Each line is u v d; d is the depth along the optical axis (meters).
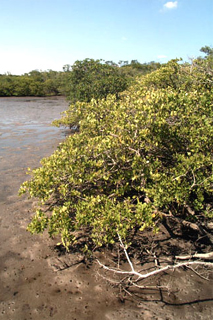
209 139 5.30
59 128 20.22
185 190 4.88
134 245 5.90
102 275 5.06
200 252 5.62
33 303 4.47
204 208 6.19
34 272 5.14
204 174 5.27
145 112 5.25
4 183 9.20
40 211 4.93
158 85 9.85
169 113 5.51
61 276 5.03
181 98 5.36
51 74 81.00
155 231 4.60
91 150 5.47
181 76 8.81
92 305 4.43
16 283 4.88
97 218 4.75
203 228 5.95
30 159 11.98
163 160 6.18
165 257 5.52
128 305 4.43
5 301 4.50
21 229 6.50
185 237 6.14
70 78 19.41
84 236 6.16
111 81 17.61
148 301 4.51
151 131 5.31
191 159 4.95
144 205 4.66
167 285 4.53
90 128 6.52
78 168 5.05
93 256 5.55
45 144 14.89
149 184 5.28
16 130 18.98
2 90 58.62
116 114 5.50
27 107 36.94
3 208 7.49
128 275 5.05
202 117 5.22
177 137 5.58
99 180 5.87
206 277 5.00
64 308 4.38
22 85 60.41
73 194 5.15
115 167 5.57
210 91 6.09
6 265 5.32
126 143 5.24
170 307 4.39
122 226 4.62
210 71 7.18
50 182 5.14
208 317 4.22
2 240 6.09
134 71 46.81
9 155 12.53
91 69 18.50
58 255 5.60
